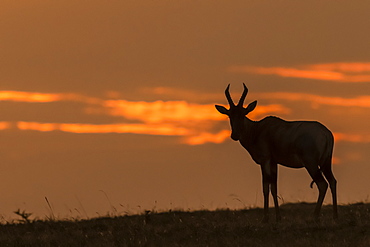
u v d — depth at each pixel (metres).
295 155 71.31
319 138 70.38
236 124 73.56
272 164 73.31
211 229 67.19
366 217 70.44
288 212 82.62
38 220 78.88
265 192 72.88
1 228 75.62
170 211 81.81
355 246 57.69
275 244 59.62
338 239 60.53
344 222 67.31
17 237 67.94
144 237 64.69
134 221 75.56
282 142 71.75
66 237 67.25
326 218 70.12
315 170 70.25
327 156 70.94
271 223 69.31
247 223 69.06
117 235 66.62
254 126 74.50
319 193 70.38
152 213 81.75
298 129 71.38
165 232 67.38
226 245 60.28
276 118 73.69
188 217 77.75
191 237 64.12
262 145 73.38
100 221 76.56
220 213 81.81
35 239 66.62
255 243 60.16
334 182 70.69
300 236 62.50
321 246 58.06
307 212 81.88
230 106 74.81
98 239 65.56
